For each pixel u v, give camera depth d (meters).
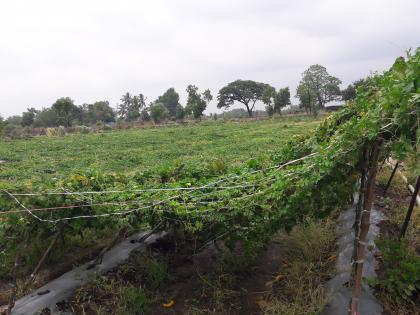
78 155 23.48
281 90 64.88
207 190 5.55
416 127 3.72
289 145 7.68
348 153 4.20
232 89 92.50
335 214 7.11
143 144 29.33
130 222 5.23
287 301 4.83
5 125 40.69
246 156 18.23
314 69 84.38
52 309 4.96
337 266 5.44
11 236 5.09
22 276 5.80
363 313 4.48
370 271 5.13
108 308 4.97
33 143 32.56
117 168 17.69
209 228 5.50
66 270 5.97
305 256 5.82
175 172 6.73
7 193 4.73
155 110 60.28
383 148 4.16
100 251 6.38
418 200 7.29
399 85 3.62
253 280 5.61
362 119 3.91
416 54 3.84
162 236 6.77
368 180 4.24
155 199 5.20
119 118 92.50
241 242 6.31
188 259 6.23
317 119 50.59
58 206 4.93
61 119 56.50
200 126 50.78
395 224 6.52
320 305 4.60
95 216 5.01
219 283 5.32
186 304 5.13
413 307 4.47
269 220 5.11
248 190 5.37
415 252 5.52
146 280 5.55
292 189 4.91
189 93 67.75
